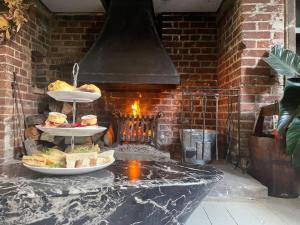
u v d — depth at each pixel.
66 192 1.03
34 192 1.01
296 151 1.90
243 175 2.44
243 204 2.06
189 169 1.48
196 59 3.57
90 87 1.38
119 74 2.86
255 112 2.59
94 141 3.06
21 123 2.94
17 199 0.99
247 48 2.59
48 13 3.55
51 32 3.65
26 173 1.28
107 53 2.98
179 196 1.23
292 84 1.92
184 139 2.83
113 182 1.16
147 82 2.87
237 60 2.70
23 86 2.98
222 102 3.25
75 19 3.65
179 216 1.29
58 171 1.19
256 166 2.37
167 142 3.56
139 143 3.16
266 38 2.58
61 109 3.22
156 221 1.24
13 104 2.80
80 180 1.18
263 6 2.58
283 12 2.58
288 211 1.92
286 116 1.91
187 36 3.57
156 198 1.18
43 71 3.60
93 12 3.60
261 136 2.43
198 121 3.53
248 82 2.59
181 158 3.00
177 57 3.57
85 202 1.09
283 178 2.19
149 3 3.17
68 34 3.65
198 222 1.72
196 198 1.30
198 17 3.57
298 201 2.13
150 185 1.14
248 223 1.71
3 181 1.14
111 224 1.17
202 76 3.56
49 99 3.42
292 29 2.56
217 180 1.31
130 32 3.09
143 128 3.18
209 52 3.56
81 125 1.32
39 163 1.23
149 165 1.58
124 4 3.18
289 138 1.92
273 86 2.58
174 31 3.57
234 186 2.16
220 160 3.01
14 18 2.60
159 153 2.80
